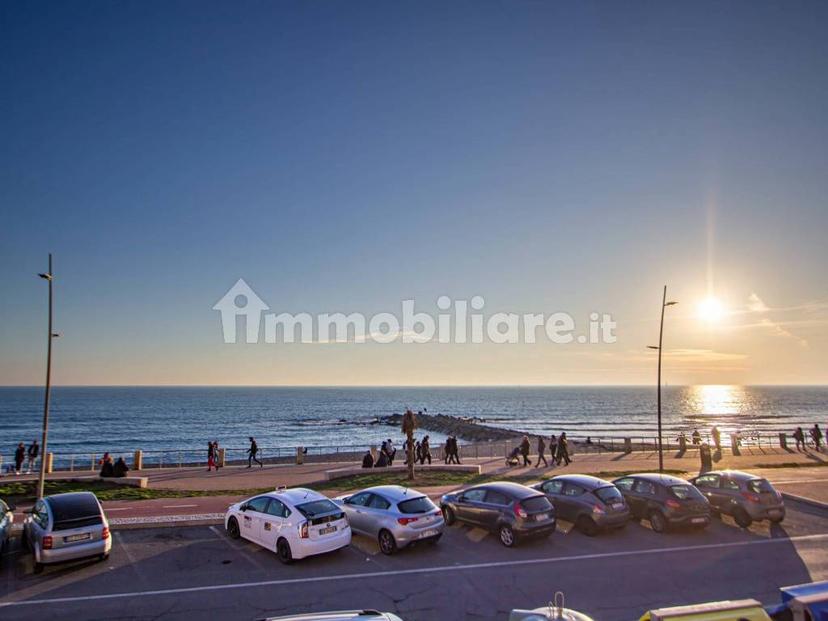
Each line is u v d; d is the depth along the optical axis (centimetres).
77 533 1255
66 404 17738
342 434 9469
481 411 16638
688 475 2662
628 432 9606
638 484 1705
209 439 8338
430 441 8394
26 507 1973
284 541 1334
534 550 1446
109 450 7019
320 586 1196
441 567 1316
